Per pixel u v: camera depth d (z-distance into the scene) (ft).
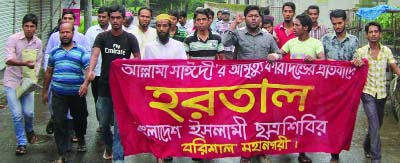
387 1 69.05
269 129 20.17
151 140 19.35
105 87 20.51
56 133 20.93
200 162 21.89
